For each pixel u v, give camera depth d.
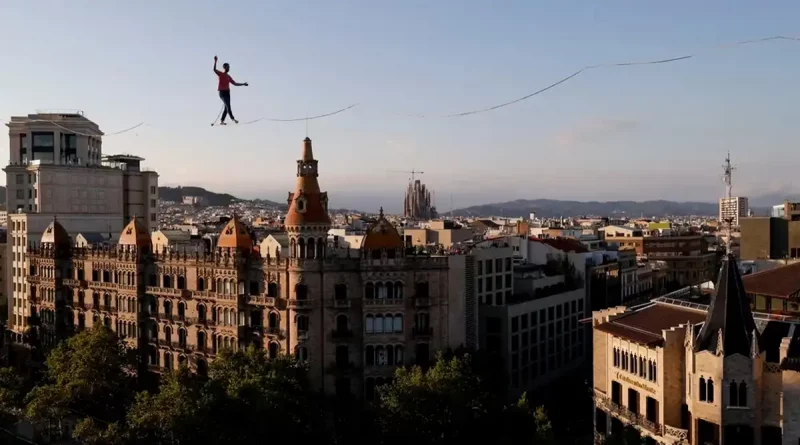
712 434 81.00
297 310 125.19
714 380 79.88
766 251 151.88
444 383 107.31
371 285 125.81
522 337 145.00
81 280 163.62
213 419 98.69
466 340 134.38
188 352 141.25
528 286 160.00
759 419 78.06
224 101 53.94
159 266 147.38
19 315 188.25
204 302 138.62
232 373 112.12
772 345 81.56
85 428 106.12
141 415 103.31
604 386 103.31
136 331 149.50
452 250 147.50
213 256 137.12
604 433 101.81
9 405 125.38
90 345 129.25
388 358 126.19
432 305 127.56
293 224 125.94
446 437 108.88
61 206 198.75
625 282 195.12
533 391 148.50
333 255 130.25
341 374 125.62
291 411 104.50
